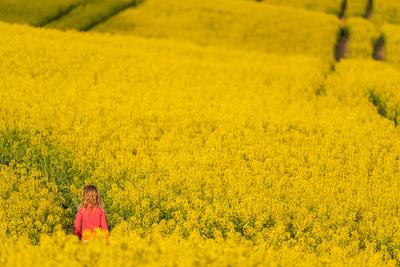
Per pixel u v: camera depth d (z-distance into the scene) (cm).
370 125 3988
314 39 8050
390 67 6438
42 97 4153
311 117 4128
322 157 3262
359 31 8144
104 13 8350
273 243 2288
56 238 1933
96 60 5566
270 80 5484
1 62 5106
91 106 3997
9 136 3291
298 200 2609
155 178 2739
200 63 5894
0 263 1795
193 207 2555
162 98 4441
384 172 3017
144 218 2434
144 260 1723
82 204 2159
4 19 7931
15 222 2345
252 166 3036
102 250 1784
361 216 2558
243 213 2450
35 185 2742
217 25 8375
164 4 8894
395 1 9888
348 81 5453
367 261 2103
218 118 3925
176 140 3428
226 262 1717
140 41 6912
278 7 9312
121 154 3009
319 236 2366
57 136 3253
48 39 6325
